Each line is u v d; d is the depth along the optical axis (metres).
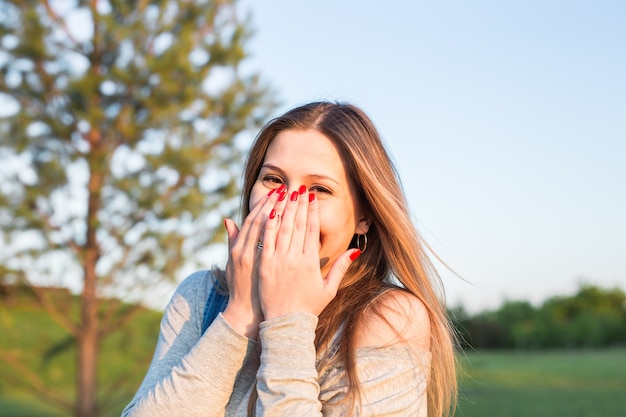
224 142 8.03
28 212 7.25
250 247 1.36
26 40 7.21
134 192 7.44
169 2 7.83
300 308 1.31
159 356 1.46
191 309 1.52
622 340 34.81
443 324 1.55
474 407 13.01
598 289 40.25
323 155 1.45
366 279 1.55
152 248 7.73
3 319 8.02
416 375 1.35
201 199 7.61
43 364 8.70
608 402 13.87
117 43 7.55
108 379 9.04
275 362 1.25
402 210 1.56
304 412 1.20
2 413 11.78
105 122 7.38
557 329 34.91
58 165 7.30
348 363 1.30
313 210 1.37
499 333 34.91
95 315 8.00
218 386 1.28
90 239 7.66
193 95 7.43
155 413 1.26
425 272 1.56
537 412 12.41
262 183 1.47
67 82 7.32
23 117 7.36
